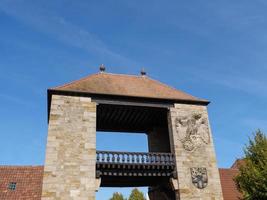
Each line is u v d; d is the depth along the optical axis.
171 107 26.08
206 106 27.05
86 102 24.30
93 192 21.62
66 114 23.55
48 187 21.09
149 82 29.70
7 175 28.52
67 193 21.22
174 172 23.83
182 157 24.39
